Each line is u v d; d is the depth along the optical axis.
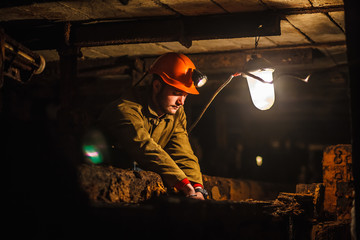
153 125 3.52
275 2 3.60
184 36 3.93
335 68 3.84
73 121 4.18
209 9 3.75
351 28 2.79
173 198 2.40
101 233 2.38
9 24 4.11
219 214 2.61
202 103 8.48
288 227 3.33
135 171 3.10
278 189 5.93
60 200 2.27
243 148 10.88
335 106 9.55
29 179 2.25
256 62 3.75
